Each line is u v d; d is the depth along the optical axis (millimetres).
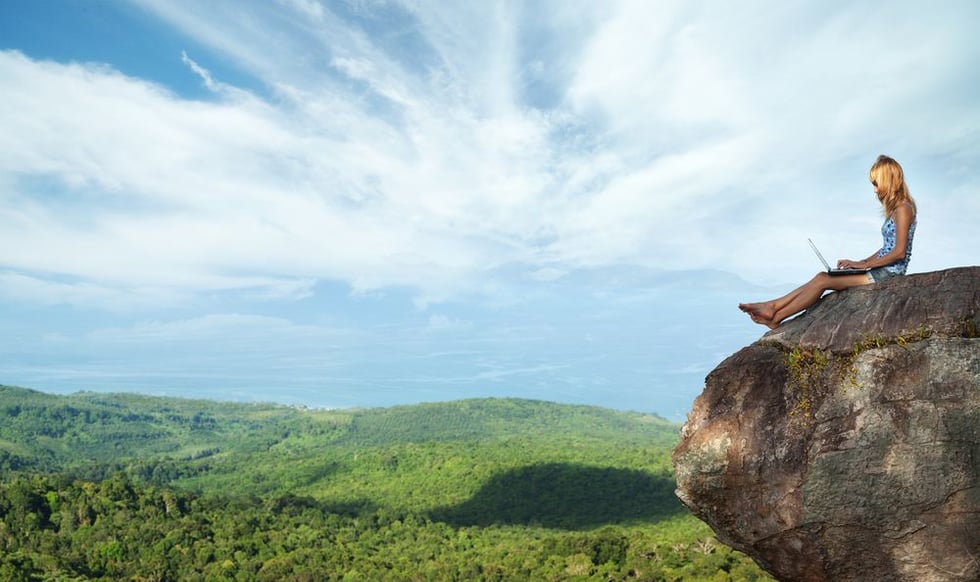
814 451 8133
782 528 8391
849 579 8289
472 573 76875
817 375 8344
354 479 177250
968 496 7695
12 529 88188
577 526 120812
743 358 8930
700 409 8945
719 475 8648
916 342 8000
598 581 64188
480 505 139625
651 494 139875
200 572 81938
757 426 8484
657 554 70562
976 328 7926
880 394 7988
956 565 7793
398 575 79938
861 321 8383
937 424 7758
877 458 7918
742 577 56562
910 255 8680
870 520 7984
